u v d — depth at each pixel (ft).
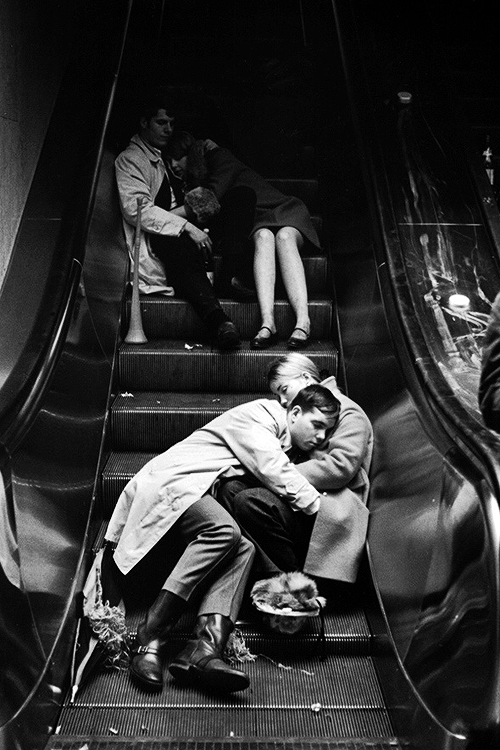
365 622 11.70
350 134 17.06
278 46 23.59
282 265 16.39
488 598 7.58
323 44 21.11
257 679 10.92
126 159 16.78
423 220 15.23
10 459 9.01
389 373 12.41
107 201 16.07
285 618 11.12
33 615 9.39
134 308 15.85
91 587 11.18
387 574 10.98
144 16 21.33
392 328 12.39
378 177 15.34
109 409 14.08
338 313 16.02
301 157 20.77
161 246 16.42
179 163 17.81
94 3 19.12
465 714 7.94
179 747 9.53
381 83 18.11
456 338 13.20
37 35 16.08
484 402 7.81
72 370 12.14
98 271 14.64
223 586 11.01
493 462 8.12
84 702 10.36
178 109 20.03
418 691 9.25
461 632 8.27
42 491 10.33
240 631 11.39
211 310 15.72
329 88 19.70
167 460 11.93
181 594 10.91
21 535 9.41
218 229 17.12
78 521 11.62
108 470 13.26
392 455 11.66
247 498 11.56
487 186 15.85
